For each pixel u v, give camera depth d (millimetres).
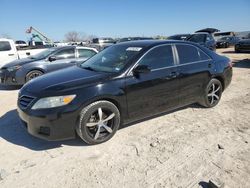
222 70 5582
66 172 3270
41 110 3605
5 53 10375
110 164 3422
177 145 3898
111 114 3998
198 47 5336
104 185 2996
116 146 3900
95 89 3793
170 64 4703
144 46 4574
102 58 4867
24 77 8234
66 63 8648
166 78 4566
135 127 4574
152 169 3287
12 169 3359
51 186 3006
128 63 4219
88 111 3744
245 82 8391
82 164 3438
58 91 3656
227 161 3438
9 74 8266
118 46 5043
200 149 3766
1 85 9148
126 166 3367
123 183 3021
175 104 4875
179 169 3273
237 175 3125
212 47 16922
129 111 4211
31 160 3566
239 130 4426
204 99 5398
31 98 3777
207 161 3443
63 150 3814
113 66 4363
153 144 3906
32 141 4125
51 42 26078
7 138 4242
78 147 3895
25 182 3090
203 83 5250
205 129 4480
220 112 5340
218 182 2898
